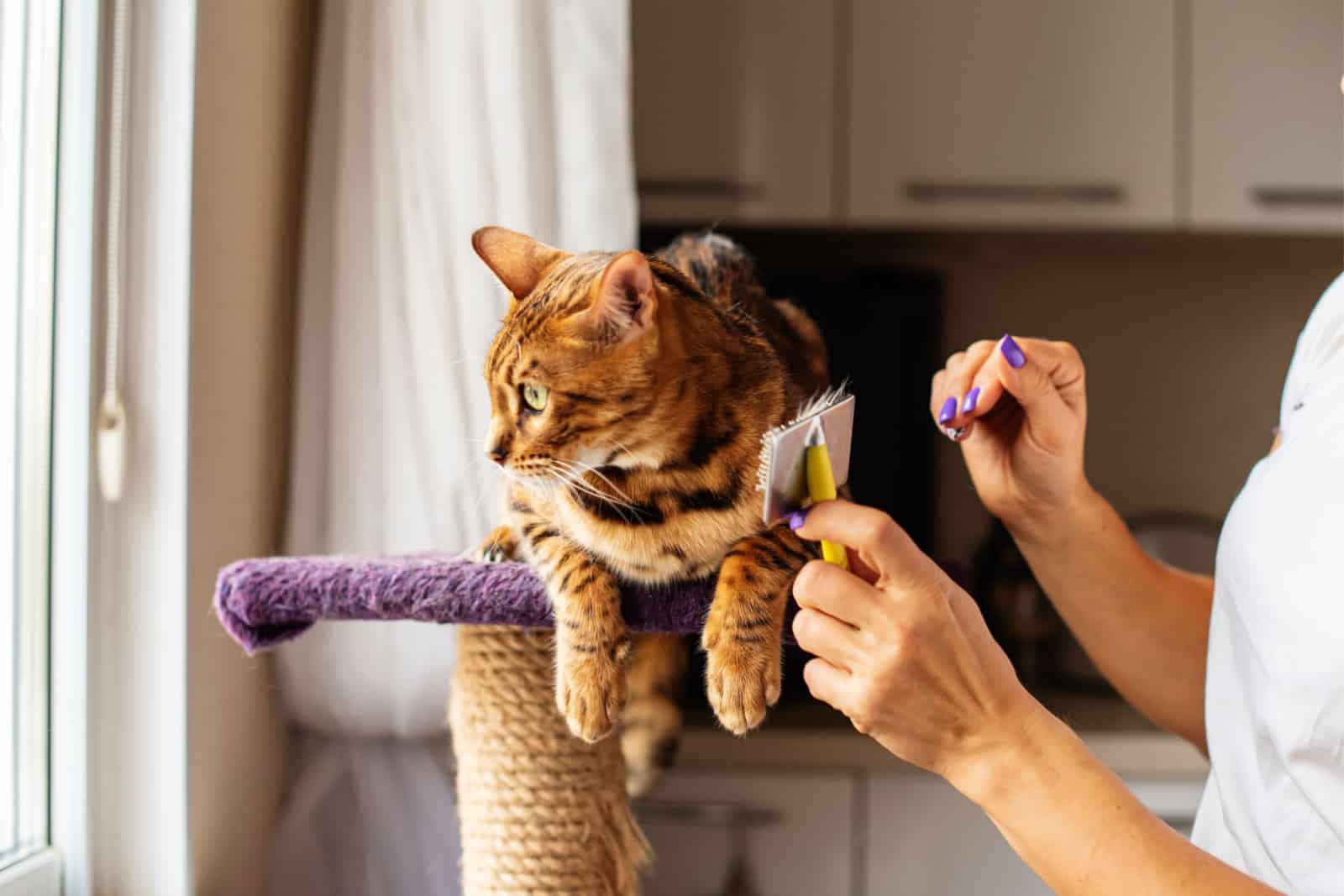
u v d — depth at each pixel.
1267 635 0.80
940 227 2.10
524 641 1.10
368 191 1.39
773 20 2.06
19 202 1.11
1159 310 2.40
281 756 1.45
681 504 0.86
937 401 1.08
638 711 1.30
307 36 1.52
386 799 1.46
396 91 1.36
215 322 1.22
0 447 1.10
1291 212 2.05
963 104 2.06
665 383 0.84
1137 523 2.11
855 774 1.86
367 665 1.37
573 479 0.86
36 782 1.12
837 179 2.06
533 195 1.35
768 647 0.79
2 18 1.11
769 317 1.26
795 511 0.70
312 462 1.41
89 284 1.11
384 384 1.37
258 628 0.92
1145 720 1.89
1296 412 0.91
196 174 1.16
